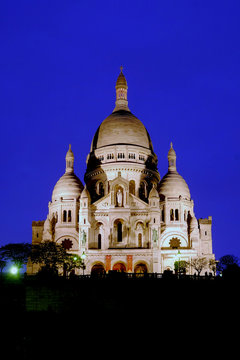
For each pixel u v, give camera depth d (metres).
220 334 82.94
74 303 85.69
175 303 86.62
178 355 80.00
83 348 80.81
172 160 176.75
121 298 86.81
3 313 83.00
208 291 87.75
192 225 165.88
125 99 192.25
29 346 79.06
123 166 171.62
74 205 167.62
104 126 181.12
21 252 122.00
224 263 133.88
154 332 83.62
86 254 150.25
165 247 162.38
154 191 156.25
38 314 83.88
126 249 150.50
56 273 106.50
